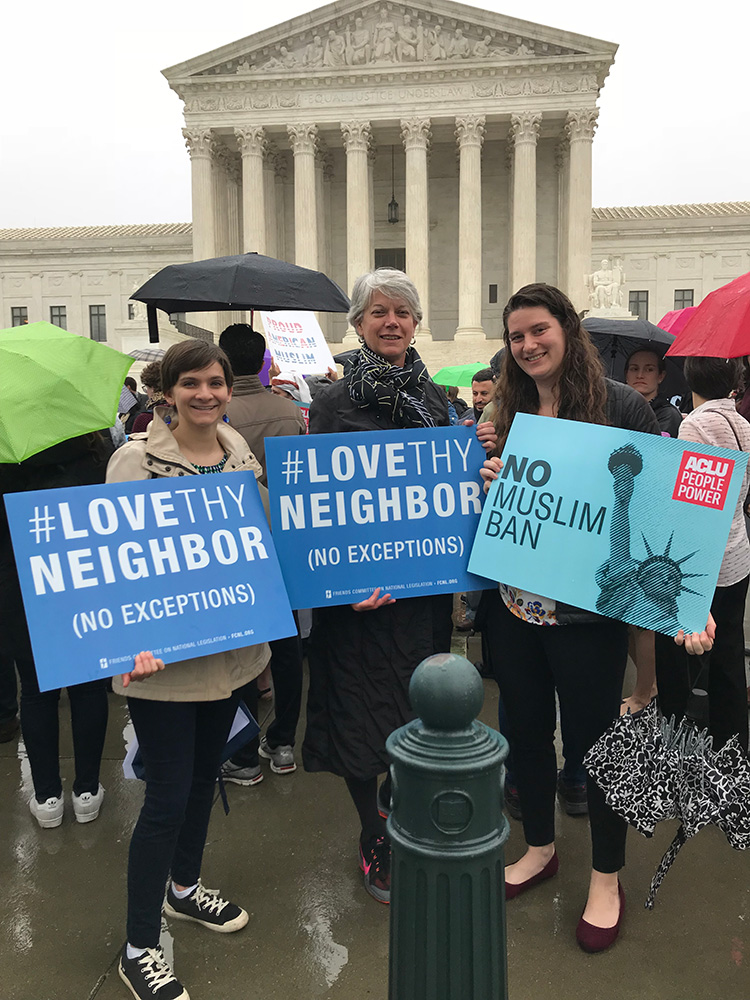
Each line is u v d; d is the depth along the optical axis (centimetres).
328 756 329
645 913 327
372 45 3712
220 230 3981
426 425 333
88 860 372
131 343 2803
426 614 330
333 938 314
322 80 3719
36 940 316
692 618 277
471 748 197
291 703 452
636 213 4731
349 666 324
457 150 4128
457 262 4241
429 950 201
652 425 310
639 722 292
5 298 4806
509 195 4169
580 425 303
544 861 343
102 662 265
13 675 512
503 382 329
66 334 381
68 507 272
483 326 4197
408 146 3731
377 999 281
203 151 3806
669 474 284
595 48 3612
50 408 338
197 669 281
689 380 398
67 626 263
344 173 4244
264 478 468
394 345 330
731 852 374
